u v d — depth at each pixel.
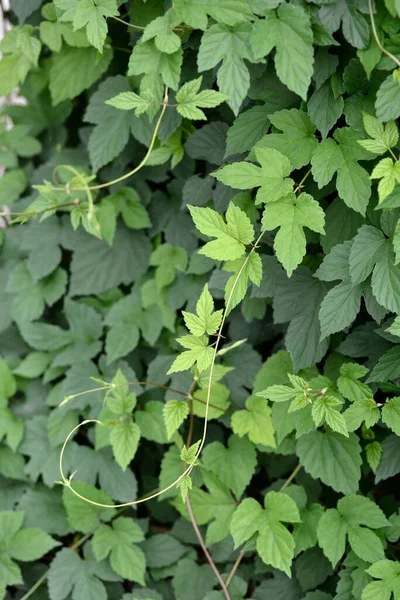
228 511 1.89
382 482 1.95
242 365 1.92
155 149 1.89
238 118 1.76
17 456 2.01
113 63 1.96
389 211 1.70
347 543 1.86
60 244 2.01
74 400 1.96
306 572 1.87
